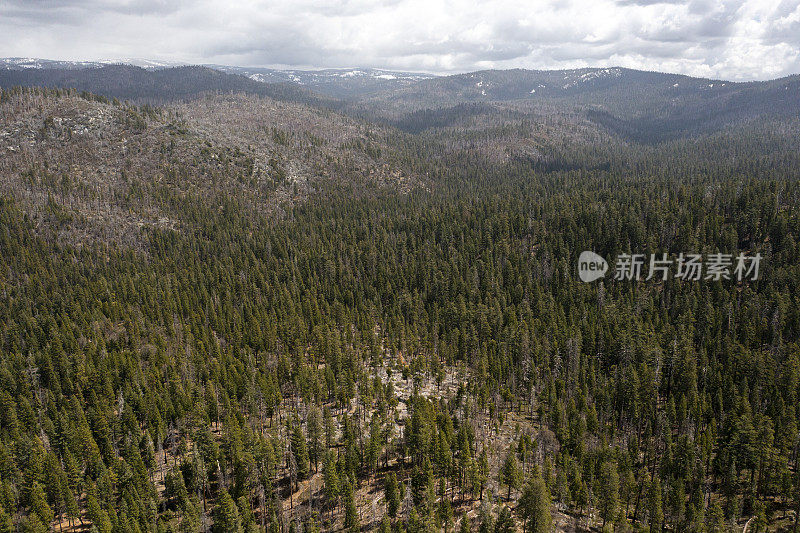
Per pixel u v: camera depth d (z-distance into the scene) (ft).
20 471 294.25
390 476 274.16
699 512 258.16
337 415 373.40
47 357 401.29
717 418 364.17
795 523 264.93
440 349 493.77
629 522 277.64
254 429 351.87
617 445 328.29
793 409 316.81
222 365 410.72
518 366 446.19
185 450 330.75
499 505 278.67
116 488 292.81
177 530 260.42
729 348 430.61
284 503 293.64
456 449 315.78
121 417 353.92
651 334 449.06
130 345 463.42
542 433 347.56
